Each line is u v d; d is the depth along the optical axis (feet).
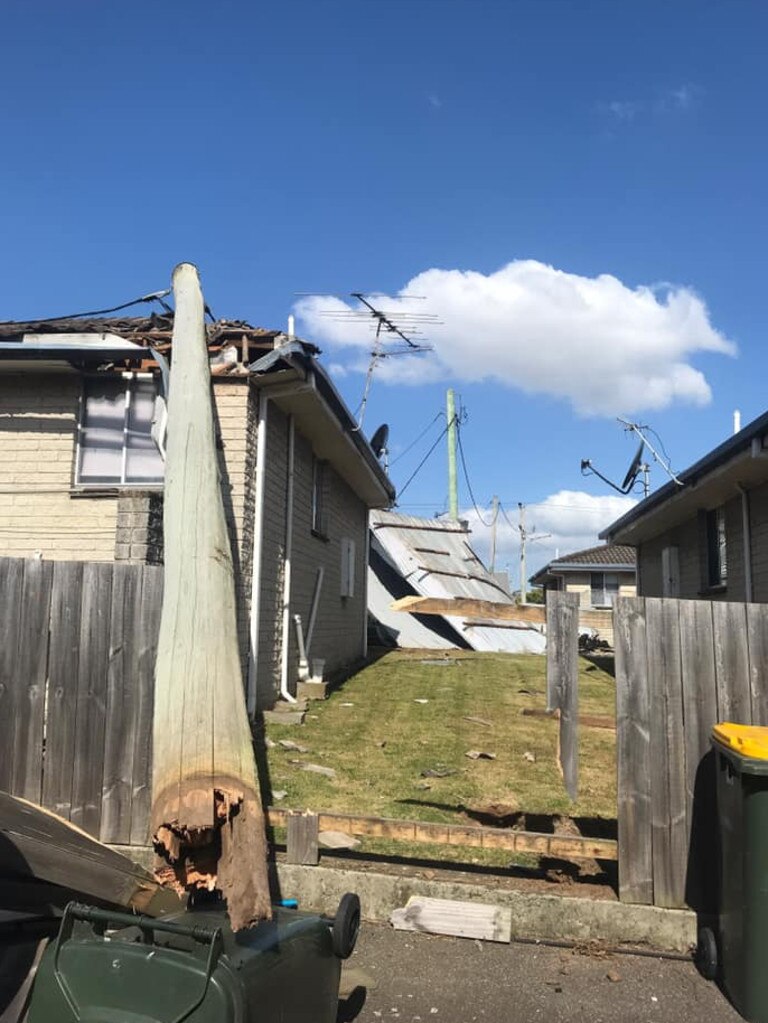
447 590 71.10
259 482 31.14
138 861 16.17
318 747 26.53
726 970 12.53
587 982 12.92
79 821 16.69
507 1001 12.34
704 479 40.32
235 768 11.47
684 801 14.51
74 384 33.17
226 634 13.23
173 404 17.80
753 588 38.96
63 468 32.76
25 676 17.16
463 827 15.17
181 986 7.93
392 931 14.53
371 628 67.21
